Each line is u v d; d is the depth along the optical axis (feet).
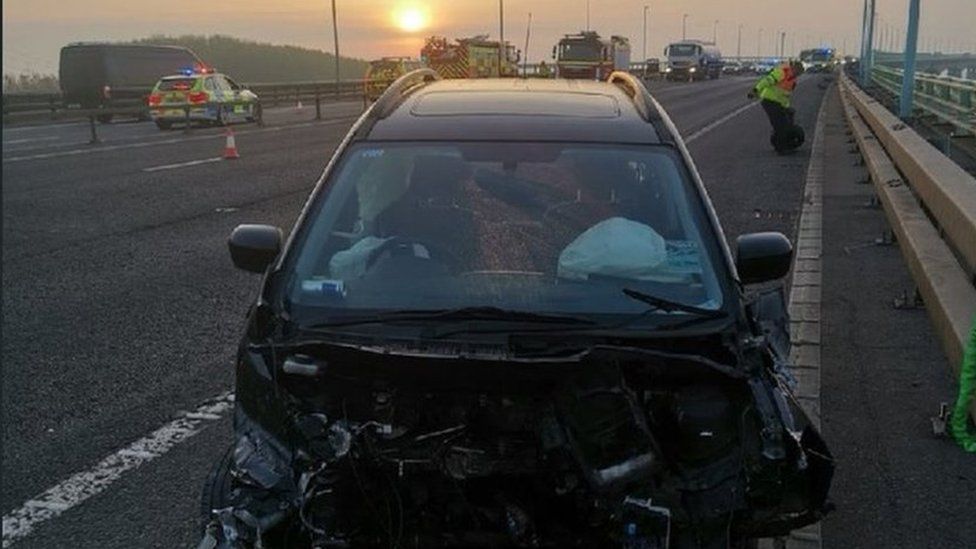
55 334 22.04
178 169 57.67
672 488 8.85
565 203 11.53
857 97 90.17
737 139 77.30
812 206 40.86
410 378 9.38
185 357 20.44
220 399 17.93
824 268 28.86
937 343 21.09
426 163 12.10
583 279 10.57
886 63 140.36
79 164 60.59
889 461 15.23
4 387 18.34
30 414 16.99
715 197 43.78
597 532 8.89
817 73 338.13
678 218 11.31
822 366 19.69
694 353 9.70
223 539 9.19
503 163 12.02
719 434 8.93
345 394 9.64
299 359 9.42
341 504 9.04
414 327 9.97
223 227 36.73
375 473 9.12
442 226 11.44
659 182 11.75
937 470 14.90
